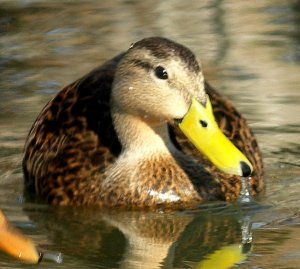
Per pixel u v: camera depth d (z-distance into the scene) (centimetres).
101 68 1405
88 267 1099
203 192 1300
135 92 1286
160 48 1271
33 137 1380
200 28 1947
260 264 1095
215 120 1291
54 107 1387
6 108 1570
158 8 2072
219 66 1738
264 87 1628
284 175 1378
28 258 827
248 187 1313
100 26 1961
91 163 1312
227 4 2097
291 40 1864
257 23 1967
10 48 1856
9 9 2073
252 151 1341
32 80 1684
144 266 1109
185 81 1244
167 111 1260
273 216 1248
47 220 1248
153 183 1298
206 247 1163
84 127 1339
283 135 1484
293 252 1125
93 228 1228
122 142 1320
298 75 1680
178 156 1320
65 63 1766
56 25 1977
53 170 1317
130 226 1233
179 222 1247
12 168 1412
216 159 1205
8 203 1304
